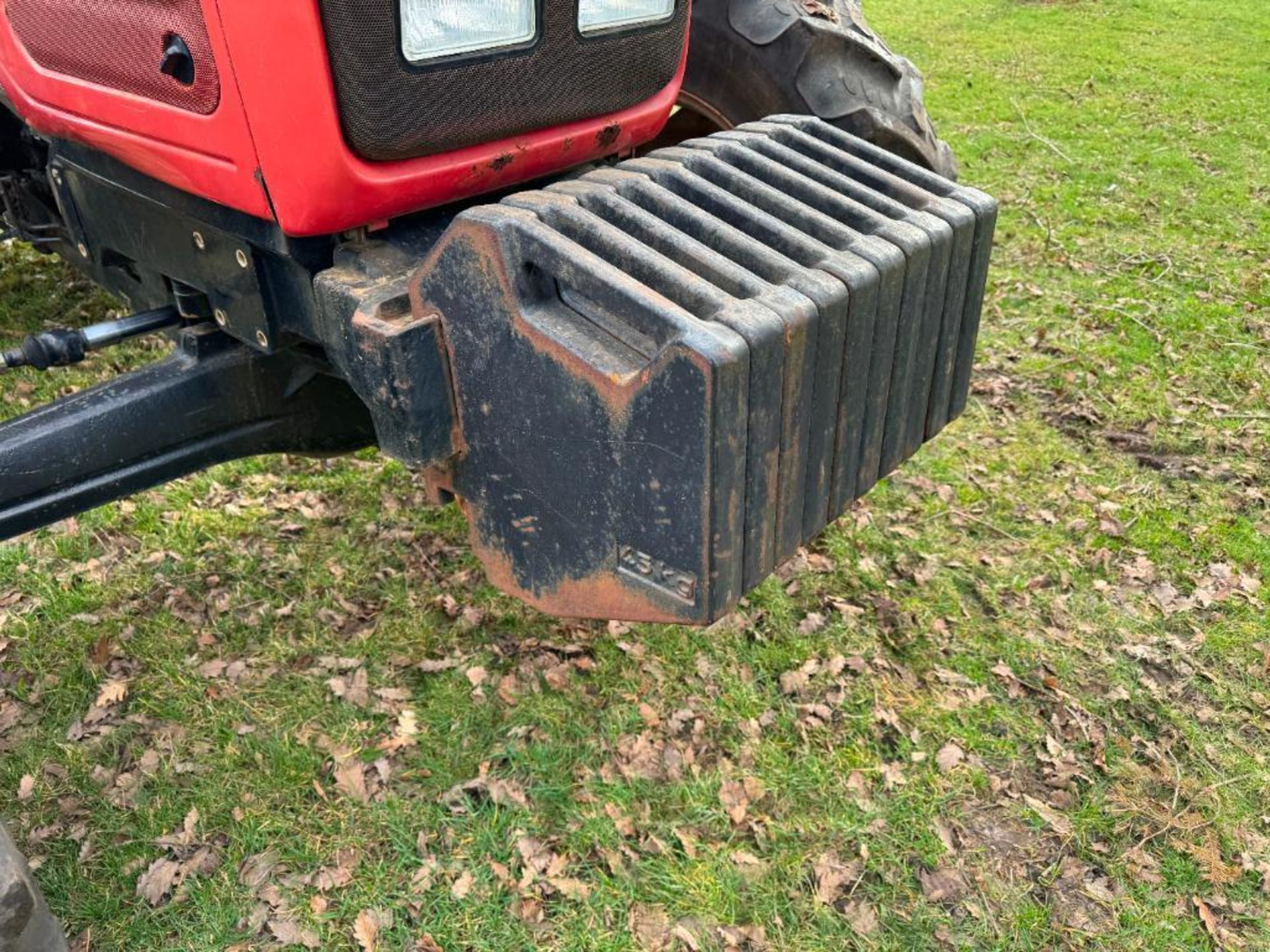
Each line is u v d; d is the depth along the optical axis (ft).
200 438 7.07
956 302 6.24
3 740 8.34
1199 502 11.66
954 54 32.17
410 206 5.82
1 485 6.22
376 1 5.05
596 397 4.94
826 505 5.80
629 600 5.41
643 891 7.40
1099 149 23.44
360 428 7.95
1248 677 9.40
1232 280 16.84
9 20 6.83
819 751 8.55
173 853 7.52
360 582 10.07
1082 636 9.84
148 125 5.99
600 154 6.77
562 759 8.33
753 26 8.80
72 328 13.37
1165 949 7.16
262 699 8.77
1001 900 7.46
